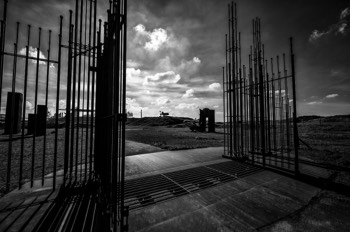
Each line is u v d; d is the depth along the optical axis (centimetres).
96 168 390
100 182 331
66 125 349
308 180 423
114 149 175
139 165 554
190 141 1269
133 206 292
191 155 718
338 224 247
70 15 351
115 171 173
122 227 168
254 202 312
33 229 205
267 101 711
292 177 449
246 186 389
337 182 412
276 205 302
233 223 248
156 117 6269
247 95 748
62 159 612
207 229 233
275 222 252
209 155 722
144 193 345
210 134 2009
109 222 188
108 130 230
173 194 346
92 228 208
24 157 645
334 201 318
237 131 707
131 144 1061
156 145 1020
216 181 421
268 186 389
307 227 240
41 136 1331
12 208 253
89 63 360
